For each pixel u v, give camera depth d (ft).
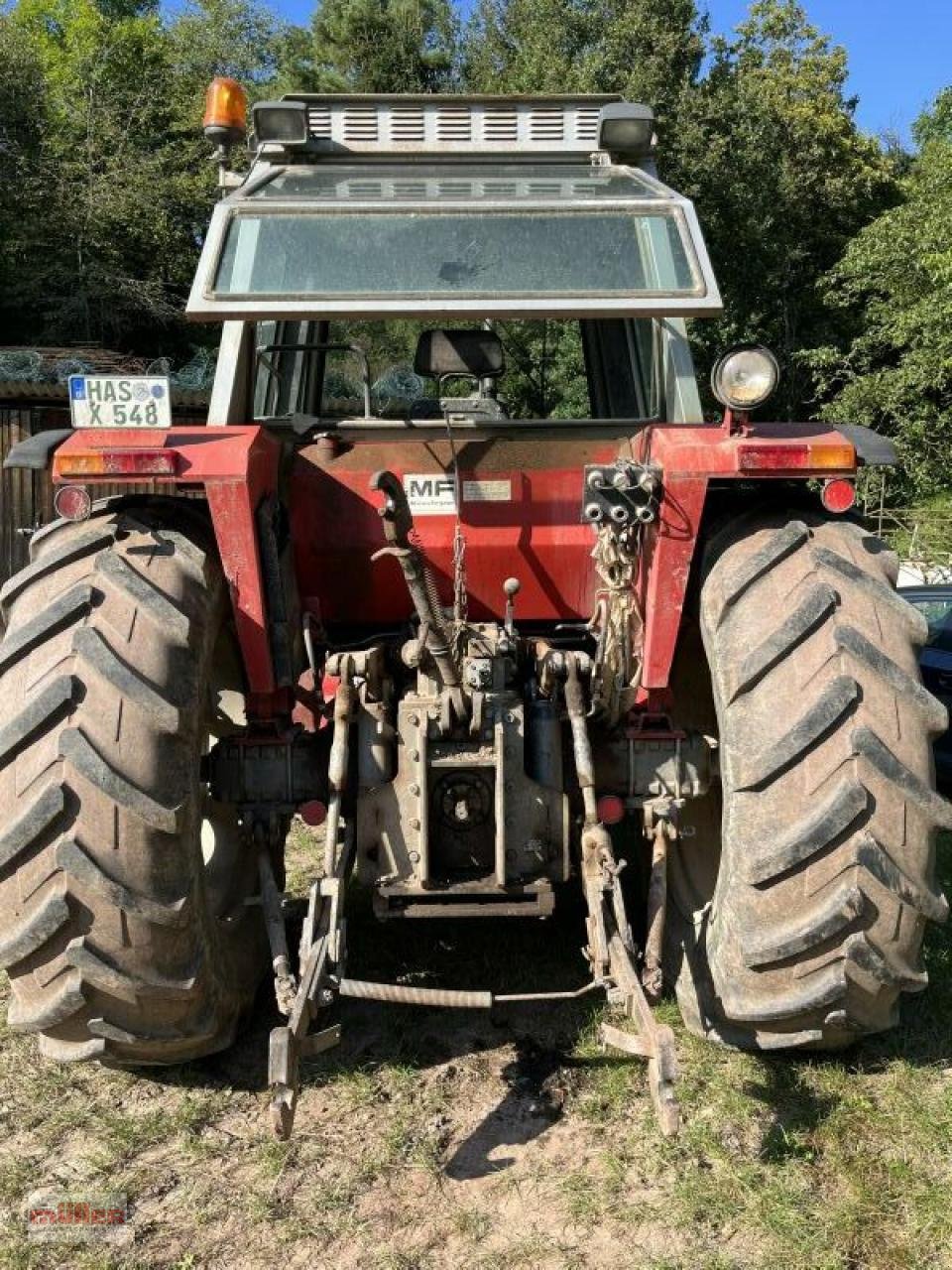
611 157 12.25
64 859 7.95
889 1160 8.64
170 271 87.92
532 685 10.18
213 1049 9.52
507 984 11.52
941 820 8.40
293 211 10.26
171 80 104.01
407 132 12.71
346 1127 9.28
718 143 75.25
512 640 10.05
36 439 9.36
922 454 72.33
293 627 10.27
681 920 10.91
